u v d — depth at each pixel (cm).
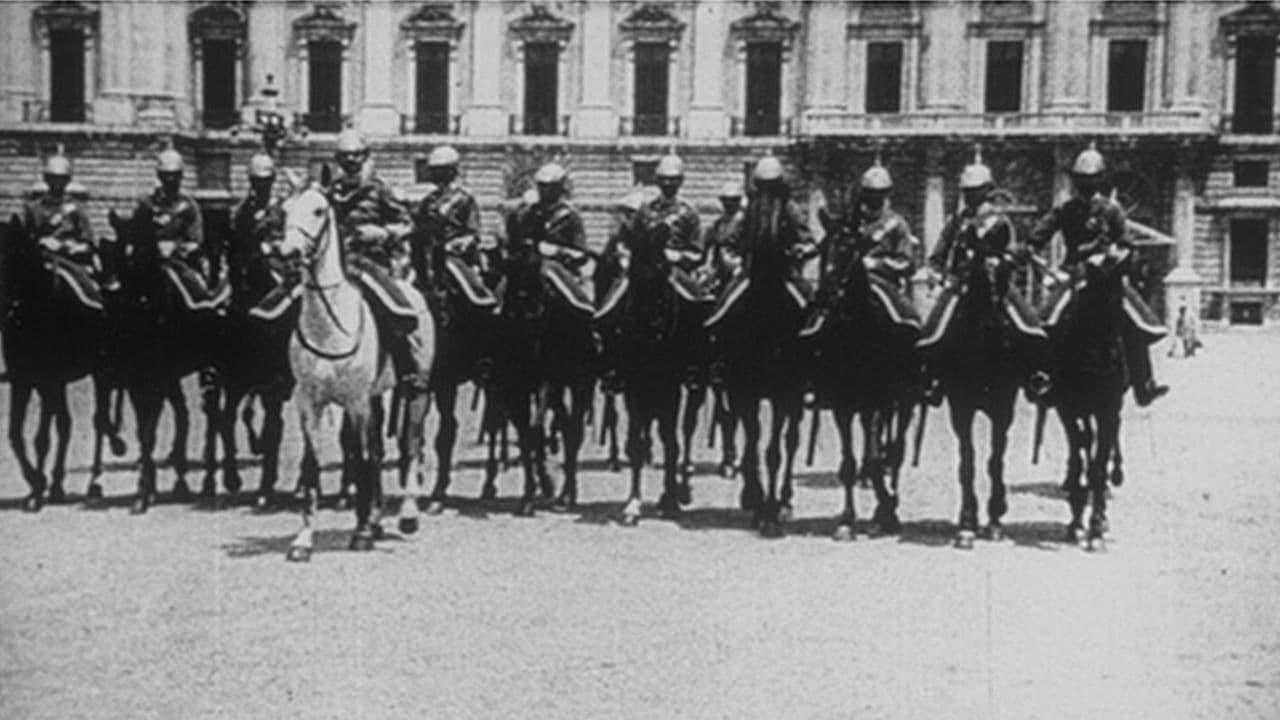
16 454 1616
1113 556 1445
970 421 1502
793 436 1595
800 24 5441
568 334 1653
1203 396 3039
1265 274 5262
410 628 1148
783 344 1521
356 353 1373
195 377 3503
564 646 1102
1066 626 1179
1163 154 5275
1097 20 5344
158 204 1700
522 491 1847
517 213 1656
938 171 5378
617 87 5503
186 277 1659
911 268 1586
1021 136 5322
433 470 2019
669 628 1159
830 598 1261
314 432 1380
